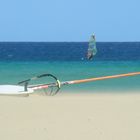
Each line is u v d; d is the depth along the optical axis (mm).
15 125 10859
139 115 12297
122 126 10859
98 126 10836
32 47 165625
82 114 12320
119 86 25281
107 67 50062
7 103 14000
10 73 38312
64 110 12914
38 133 10094
